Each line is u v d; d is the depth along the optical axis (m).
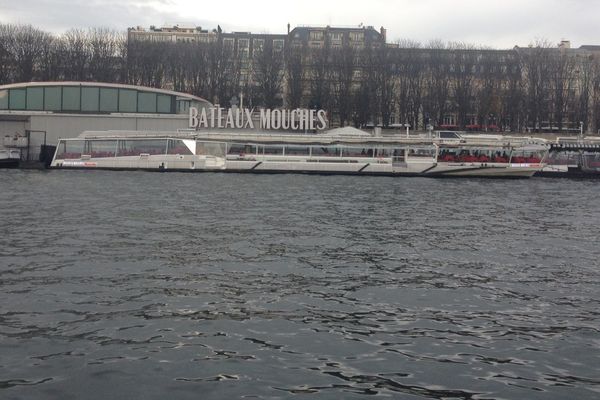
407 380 15.29
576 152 109.44
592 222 43.75
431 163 95.31
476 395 14.56
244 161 95.19
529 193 68.50
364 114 140.00
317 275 25.36
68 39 151.00
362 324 19.25
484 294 22.97
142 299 21.31
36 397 14.13
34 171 91.38
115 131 96.38
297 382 15.05
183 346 17.09
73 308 20.17
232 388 14.67
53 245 30.53
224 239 33.16
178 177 82.81
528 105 144.62
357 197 58.59
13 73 139.75
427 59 146.50
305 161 95.94
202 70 149.12
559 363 16.47
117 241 31.98
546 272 26.81
